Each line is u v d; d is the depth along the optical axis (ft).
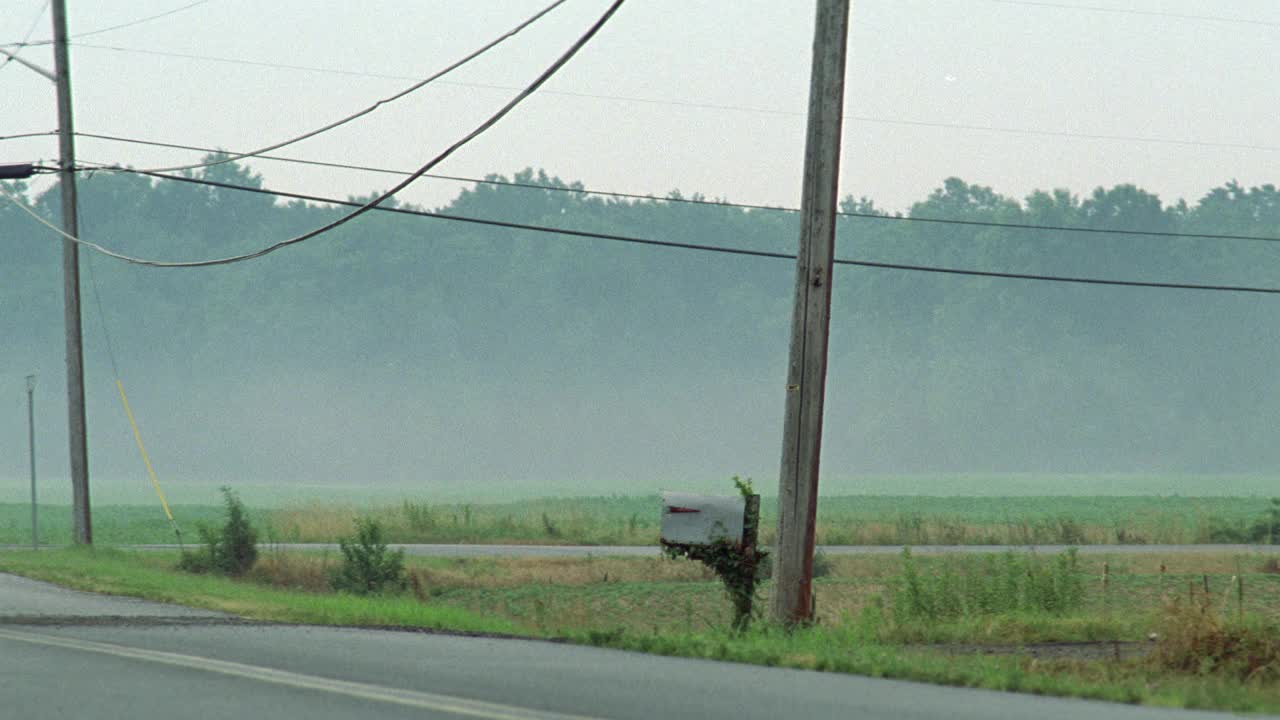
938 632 223.10
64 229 407.85
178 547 492.13
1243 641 179.83
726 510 221.25
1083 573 377.71
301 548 479.82
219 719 103.14
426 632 186.19
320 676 128.77
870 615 241.35
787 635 196.03
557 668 139.64
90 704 110.42
